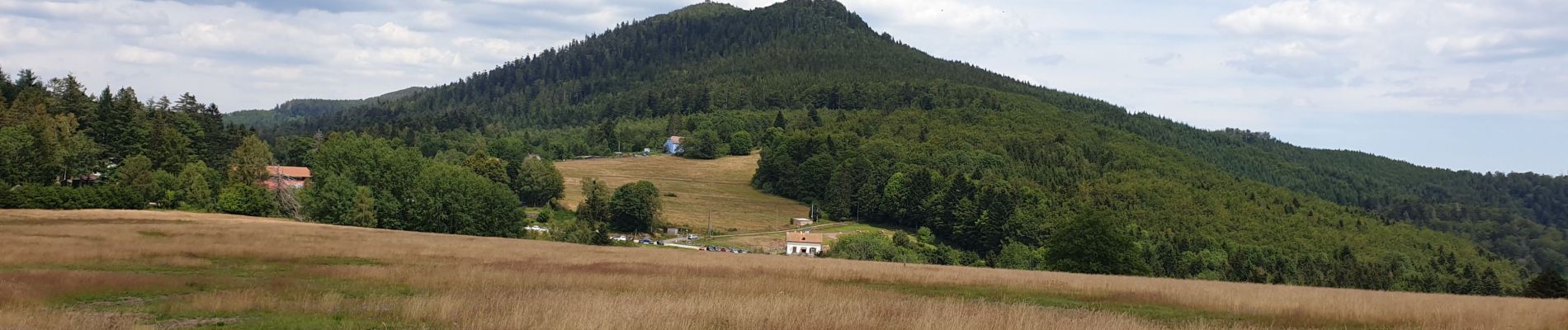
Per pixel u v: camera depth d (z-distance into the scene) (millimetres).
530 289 28969
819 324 20625
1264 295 36312
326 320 20516
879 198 150375
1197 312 29891
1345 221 173250
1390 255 148625
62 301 23125
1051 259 74125
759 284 33312
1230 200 176875
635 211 125562
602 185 130750
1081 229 72625
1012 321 21516
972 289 37531
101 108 127750
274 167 148250
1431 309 30844
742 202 162000
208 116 160625
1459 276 134625
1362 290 49656
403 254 46719
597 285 31719
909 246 122938
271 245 49062
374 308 22234
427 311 21109
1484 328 25016
